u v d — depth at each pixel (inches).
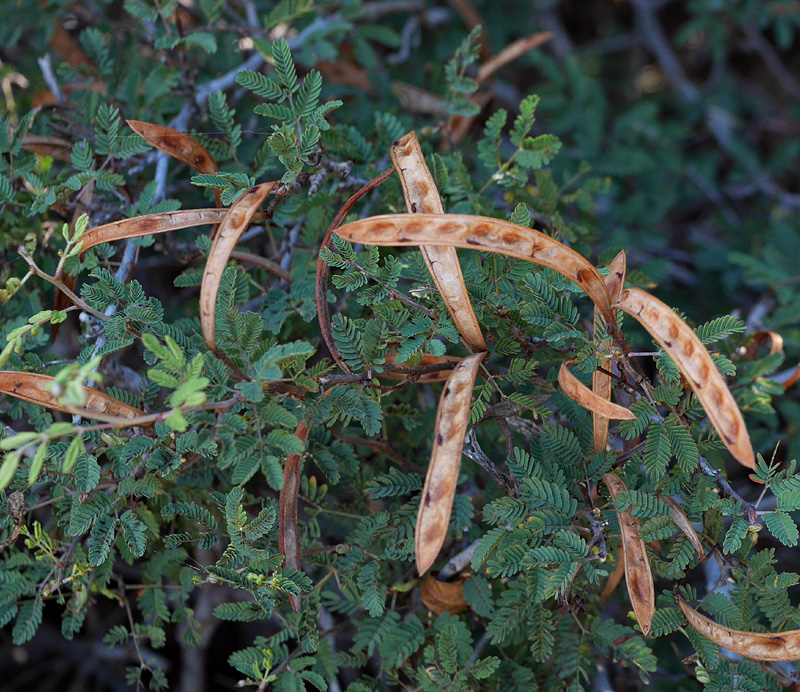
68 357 28.4
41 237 25.7
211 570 22.8
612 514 22.6
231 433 21.6
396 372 23.1
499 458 26.0
